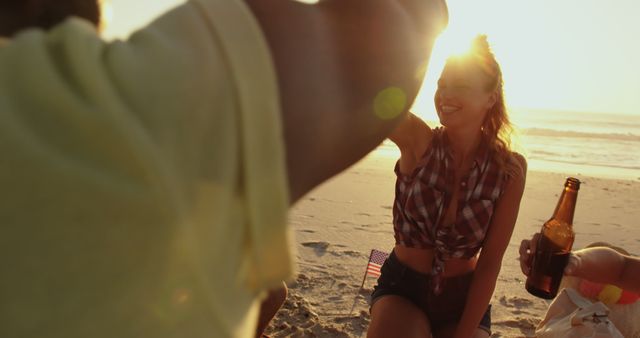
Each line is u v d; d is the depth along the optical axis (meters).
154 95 0.59
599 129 53.69
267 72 0.68
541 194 11.80
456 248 2.88
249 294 0.71
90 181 0.54
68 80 0.58
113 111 0.56
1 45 0.62
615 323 3.24
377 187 11.10
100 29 0.80
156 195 0.56
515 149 2.92
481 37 2.72
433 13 1.03
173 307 0.59
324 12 0.85
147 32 0.66
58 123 0.55
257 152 0.66
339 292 5.11
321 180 0.87
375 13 0.90
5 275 0.53
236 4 0.70
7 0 0.74
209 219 0.63
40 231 0.54
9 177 0.53
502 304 5.13
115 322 0.56
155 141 0.58
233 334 0.66
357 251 6.41
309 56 0.78
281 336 4.16
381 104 0.89
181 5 0.70
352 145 0.88
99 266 0.55
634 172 18.72
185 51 0.64
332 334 4.25
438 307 3.09
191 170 0.61
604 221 9.28
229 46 0.66
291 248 0.70
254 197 0.66
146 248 0.57
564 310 3.34
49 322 0.54
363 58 0.86
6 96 0.56
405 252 3.13
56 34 0.61
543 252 2.63
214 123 0.64
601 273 2.40
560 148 28.12
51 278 0.54
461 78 2.65
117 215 0.55
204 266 0.62
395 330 2.89
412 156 2.97
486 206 2.82
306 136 0.77
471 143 2.81
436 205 2.87
